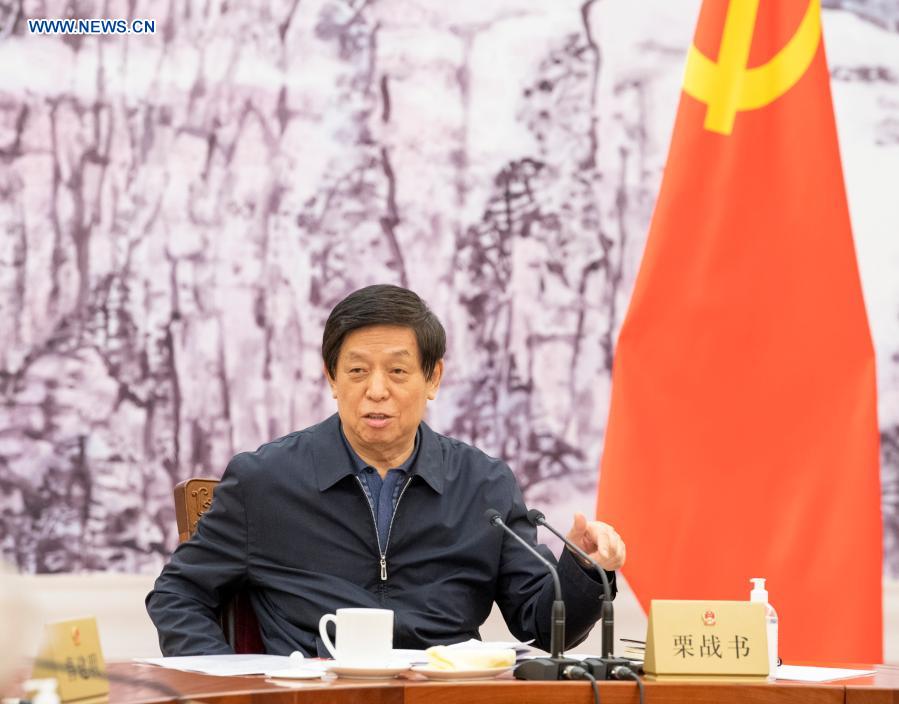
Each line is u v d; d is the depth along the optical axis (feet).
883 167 30.60
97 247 28.71
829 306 27.35
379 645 14.82
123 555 28.48
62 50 28.73
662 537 27.61
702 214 28.02
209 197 29.09
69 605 28.07
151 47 29.01
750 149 27.94
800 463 27.25
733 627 14.85
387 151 29.76
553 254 30.07
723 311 27.68
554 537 29.66
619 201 30.19
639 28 30.35
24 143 28.50
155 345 28.81
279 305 29.30
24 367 28.30
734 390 27.58
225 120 29.19
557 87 30.19
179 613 19.89
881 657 26.68
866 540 26.84
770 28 28.17
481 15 30.14
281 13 29.48
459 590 20.47
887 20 30.76
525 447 29.84
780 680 15.17
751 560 27.25
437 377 21.35
